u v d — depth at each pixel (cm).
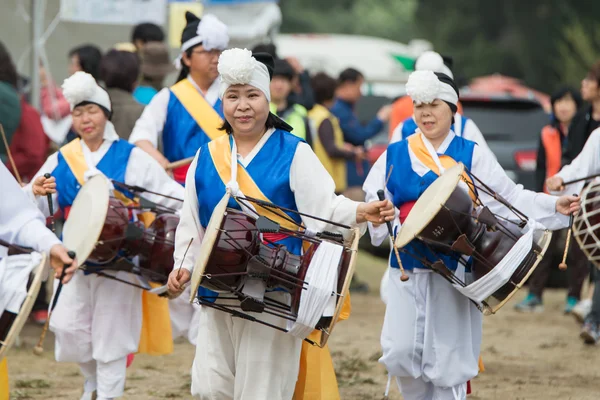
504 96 2661
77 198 1141
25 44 2141
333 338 1698
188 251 928
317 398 942
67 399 1263
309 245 899
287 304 894
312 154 916
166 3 2253
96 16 1967
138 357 1534
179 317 1328
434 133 1086
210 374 919
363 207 889
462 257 1029
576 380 1407
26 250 840
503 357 1566
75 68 1725
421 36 7744
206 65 1309
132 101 1498
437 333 1057
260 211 902
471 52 7262
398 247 1009
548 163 1998
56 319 1156
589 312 1666
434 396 1079
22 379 1370
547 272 2027
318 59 4141
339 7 9656
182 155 1313
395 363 1069
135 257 1117
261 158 913
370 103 3581
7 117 1576
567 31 6031
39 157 1638
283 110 1797
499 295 1002
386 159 1107
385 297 1273
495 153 2538
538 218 1082
